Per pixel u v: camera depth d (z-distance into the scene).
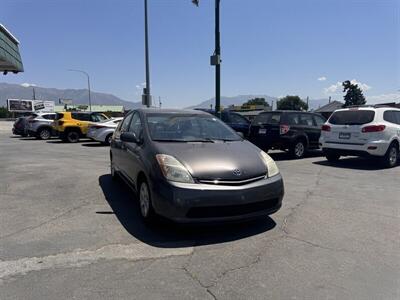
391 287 3.35
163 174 4.47
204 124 6.07
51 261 3.80
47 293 3.17
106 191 6.87
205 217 4.34
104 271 3.59
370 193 6.96
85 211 5.57
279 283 3.40
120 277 3.47
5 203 6.01
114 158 7.47
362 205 6.07
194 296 3.15
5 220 5.12
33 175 8.54
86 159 11.80
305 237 4.57
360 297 3.18
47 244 4.25
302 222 5.14
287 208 5.81
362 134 10.05
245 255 4.01
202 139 5.53
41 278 3.43
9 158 12.00
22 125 25.00
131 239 4.43
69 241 4.34
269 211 4.73
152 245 4.25
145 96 18.98
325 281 3.45
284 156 12.84
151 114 6.07
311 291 3.27
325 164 10.92
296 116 12.12
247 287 3.32
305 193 6.89
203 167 4.48
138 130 5.91
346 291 3.28
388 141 10.07
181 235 4.58
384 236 4.64
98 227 4.84
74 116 20.06
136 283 3.36
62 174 8.67
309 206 5.96
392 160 10.30
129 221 5.10
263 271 3.63
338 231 4.80
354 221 5.21
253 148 5.39
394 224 5.11
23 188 7.12
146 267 3.69
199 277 3.49
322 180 8.25
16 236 4.50
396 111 10.69
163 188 4.40
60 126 19.61
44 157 12.37
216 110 13.27
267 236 4.58
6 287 3.27
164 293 3.20
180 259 3.88
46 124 22.44
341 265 3.79
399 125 10.59
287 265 3.78
